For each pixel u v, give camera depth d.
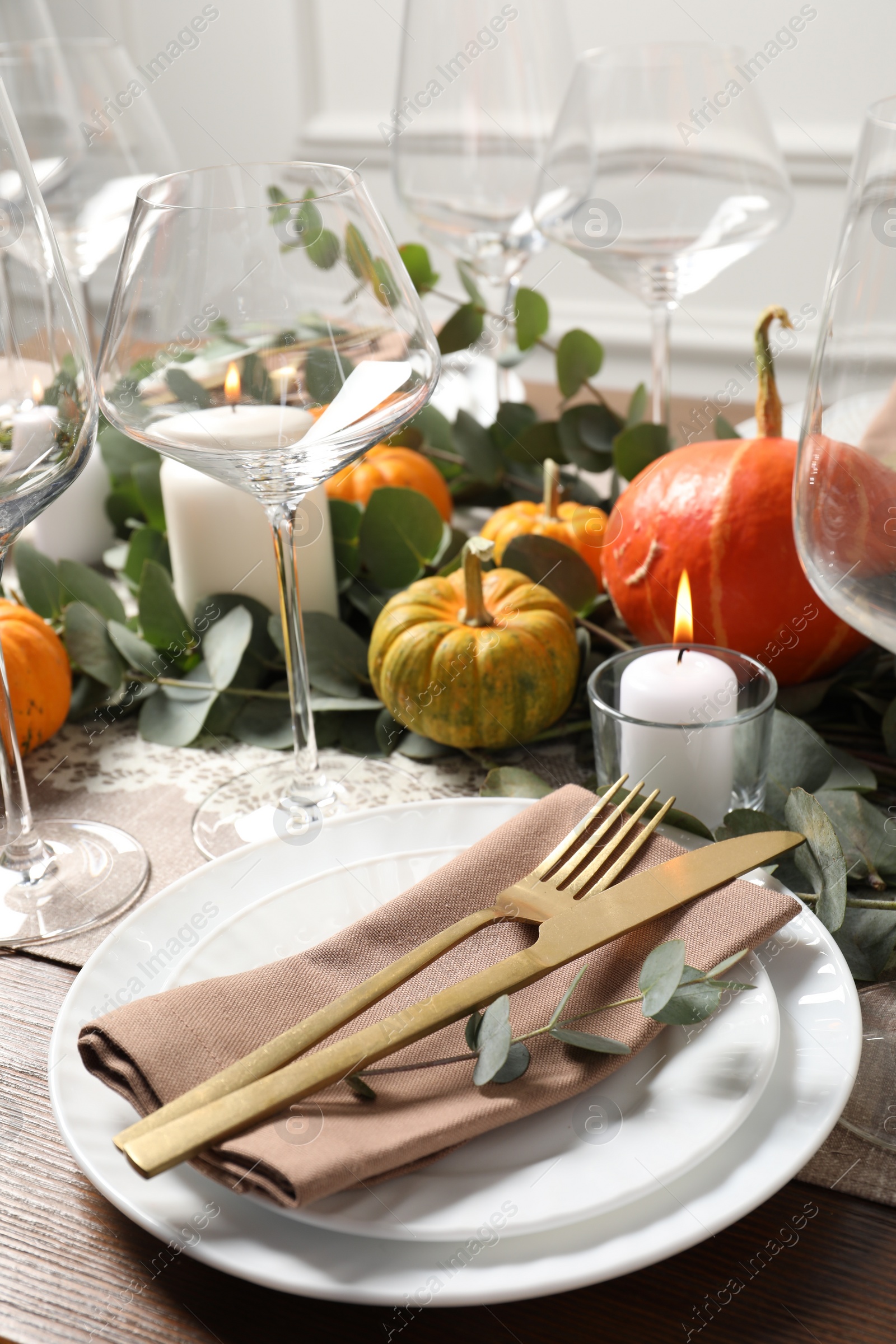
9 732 0.56
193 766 0.67
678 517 0.67
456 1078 0.37
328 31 2.13
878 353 0.39
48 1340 0.34
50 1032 0.46
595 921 0.42
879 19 1.61
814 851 0.48
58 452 0.51
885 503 0.40
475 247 1.12
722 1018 0.40
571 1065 0.38
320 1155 0.33
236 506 0.73
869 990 0.47
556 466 0.79
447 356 0.95
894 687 0.67
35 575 0.76
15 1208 0.38
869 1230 0.37
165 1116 0.35
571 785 0.52
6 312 0.48
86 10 2.34
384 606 0.74
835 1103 0.37
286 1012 0.40
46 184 1.02
